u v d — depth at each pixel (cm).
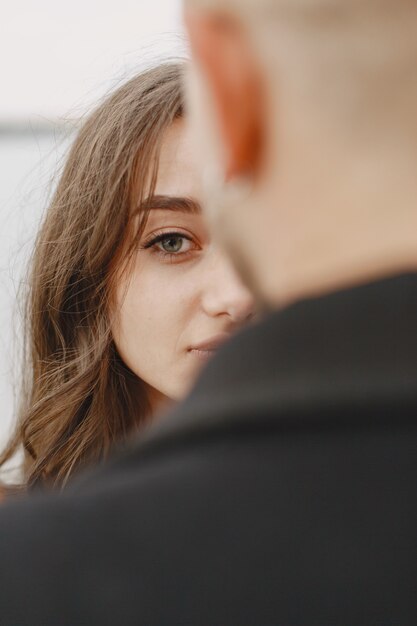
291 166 42
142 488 40
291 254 42
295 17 40
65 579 38
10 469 185
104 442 165
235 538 38
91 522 39
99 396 164
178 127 152
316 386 38
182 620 37
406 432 38
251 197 44
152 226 151
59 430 167
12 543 40
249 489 38
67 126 197
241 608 37
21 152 216
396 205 40
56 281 166
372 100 39
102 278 158
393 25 39
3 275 198
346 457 38
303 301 40
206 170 47
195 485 39
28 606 38
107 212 155
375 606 37
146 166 151
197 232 149
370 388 38
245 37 42
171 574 38
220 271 147
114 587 38
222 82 42
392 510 38
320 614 37
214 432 39
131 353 157
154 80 157
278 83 41
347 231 40
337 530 38
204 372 41
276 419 38
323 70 40
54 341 171
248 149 43
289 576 37
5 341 203
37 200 199
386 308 39
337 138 40
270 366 39
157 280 152
